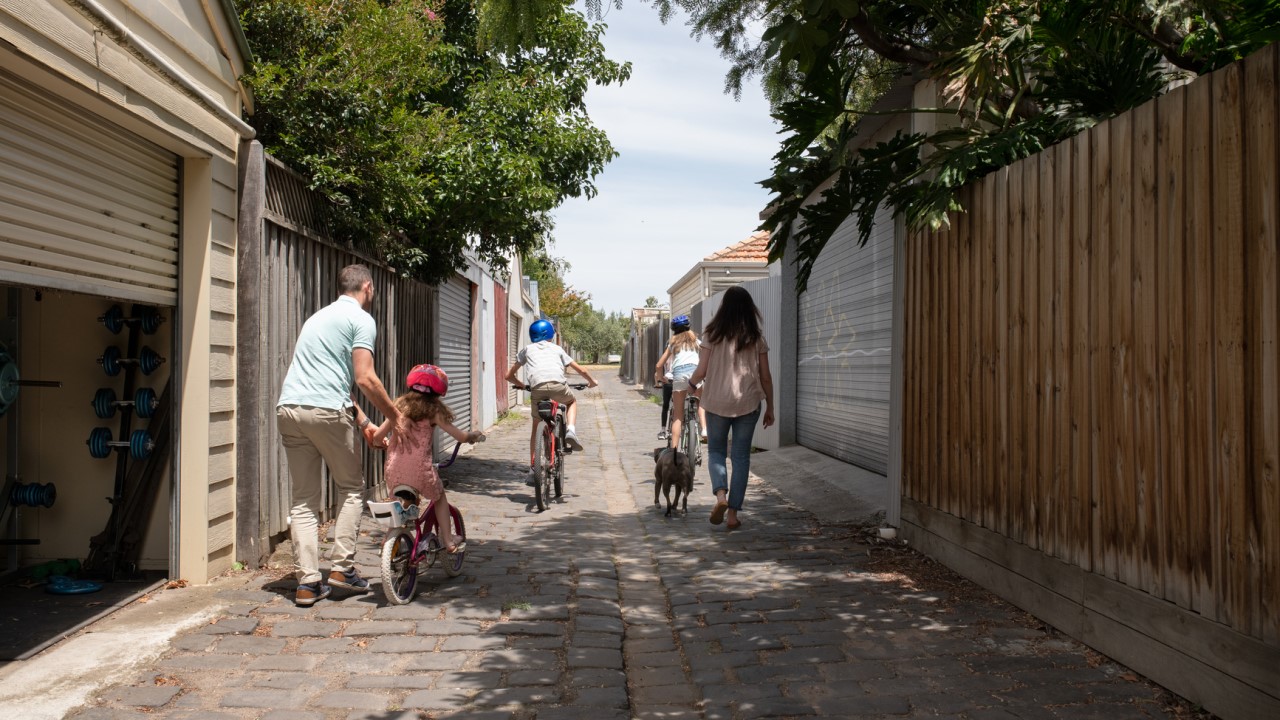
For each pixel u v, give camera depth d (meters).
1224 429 3.19
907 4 5.42
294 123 7.03
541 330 8.51
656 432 16.52
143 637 4.36
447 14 9.66
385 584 4.83
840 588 5.31
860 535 6.82
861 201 6.74
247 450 5.68
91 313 5.56
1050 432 4.41
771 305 13.52
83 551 5.56
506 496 9.06
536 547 6.60
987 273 5.07
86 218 4.40
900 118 8.16
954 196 5.42
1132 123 3.71
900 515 6.55
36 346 5.57
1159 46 4.84
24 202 3.97
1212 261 3.23
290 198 6.52
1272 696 2.99
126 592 5.12
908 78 6.78
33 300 5.55
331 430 4.95
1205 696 3.33
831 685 3.78
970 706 3.51
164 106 4.76
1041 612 4.54
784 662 4.08
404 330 9.68
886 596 5.12
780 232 6.47
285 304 6.36
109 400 5.39
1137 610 3.74
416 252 8.81
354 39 7.29
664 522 7.66
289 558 5.96
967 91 4.77
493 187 8.62
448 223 9.12
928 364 5.98
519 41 4.23
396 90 7.80
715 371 7.13
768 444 13.36
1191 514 3.39
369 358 5.04
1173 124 3.44
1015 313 4.75
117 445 5.38
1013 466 4.80
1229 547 3.18
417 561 5.11
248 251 5.66
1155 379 3.57
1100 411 3.97
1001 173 4.89
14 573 5.41
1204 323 3.28
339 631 4.52
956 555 5.55
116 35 4.29
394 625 4.62
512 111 9.24
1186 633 3.43
